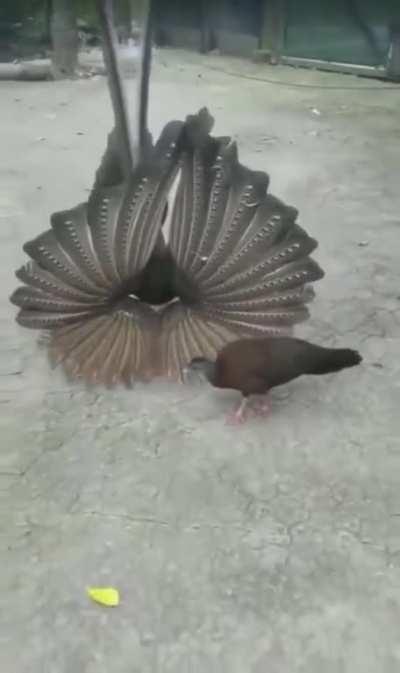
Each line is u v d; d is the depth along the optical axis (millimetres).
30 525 3322
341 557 3182
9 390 4145
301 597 3020
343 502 3449
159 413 3971
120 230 3707
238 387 3811
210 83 9898
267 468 3631
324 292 5051
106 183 4051
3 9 10109
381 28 9883
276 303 3986
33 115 8883
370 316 4785
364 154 7676
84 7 10250
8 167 7246
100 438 3805
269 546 3232
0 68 10141
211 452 3725
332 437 3822
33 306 3955
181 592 3037
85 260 3805
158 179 3646
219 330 4074
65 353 4059
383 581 3082
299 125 8555
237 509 3410
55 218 3742
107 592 3014
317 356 3746
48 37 10320
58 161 7414
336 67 10359
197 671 2750
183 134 3699
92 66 10492
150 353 4062
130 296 4031
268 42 10445
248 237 3816
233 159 3750
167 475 3586
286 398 4082
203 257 3844
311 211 6297
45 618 2934
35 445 3762
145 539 3262
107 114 8914
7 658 2789
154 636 2871
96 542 3246
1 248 5582
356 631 2889
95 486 3525
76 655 2801
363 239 5809
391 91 9820
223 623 2920
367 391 4141
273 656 2805
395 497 3477
